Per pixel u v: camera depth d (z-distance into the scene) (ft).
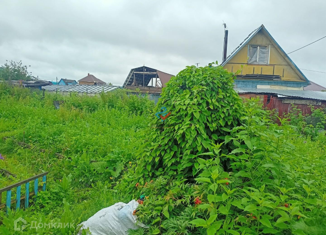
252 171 8.29
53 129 24.81
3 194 12.71
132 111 40.65
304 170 9.39
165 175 11.62
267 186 8.03
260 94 39.29
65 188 14.38
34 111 35.81
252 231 6.63
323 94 47.03
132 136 24.25
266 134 8.93
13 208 11.98
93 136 23.58
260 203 6.21
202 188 8.55
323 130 32.22
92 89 82.28
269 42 55.06
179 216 8.93
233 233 6.42
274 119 33.83
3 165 17.20
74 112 35.45
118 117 35.81
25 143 22.48
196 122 11.01
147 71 97.14
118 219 9.58
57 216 11.96
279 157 7.82
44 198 13.26
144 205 9.86
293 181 8.37
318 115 33.96
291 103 37.37
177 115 11.76
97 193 14.48
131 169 15.56
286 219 6.06
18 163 18.61
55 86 98.43
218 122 11.48
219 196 6.93
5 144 22.65
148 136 13.57
